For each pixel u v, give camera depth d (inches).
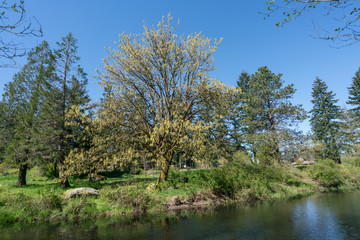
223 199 593.3
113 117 570.6
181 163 1514.5
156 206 494.6
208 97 617.3
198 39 647.8
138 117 614.2
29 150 847.7
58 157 768.3
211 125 541.0
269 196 669.3
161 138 597.3
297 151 1133.7
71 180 1015.0
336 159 1633.9
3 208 418.0
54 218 422.0
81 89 946.7
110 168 616.4
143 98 633.6
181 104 633.0
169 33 653.9
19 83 991.0
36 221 409.7
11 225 384.8
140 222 398.9
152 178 1011.3
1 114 965.2
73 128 831.1
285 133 1168.8
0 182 964.6
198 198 568.4
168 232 329.7
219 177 635.5
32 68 1000.9
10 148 818.8
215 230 332.2
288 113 1235.9
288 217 404.8
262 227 341.4
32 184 887.1
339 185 966.4
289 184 867.4
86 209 449.4
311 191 826.8
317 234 299.7
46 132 799.7
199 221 392.5
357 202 549.3
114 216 448.1
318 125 1800.0
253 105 1428.4
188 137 550.6
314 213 434.3
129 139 599.2
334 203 547.8
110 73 609.6
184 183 655.1
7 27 135.0
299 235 297.6
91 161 577.3
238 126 1466.5
